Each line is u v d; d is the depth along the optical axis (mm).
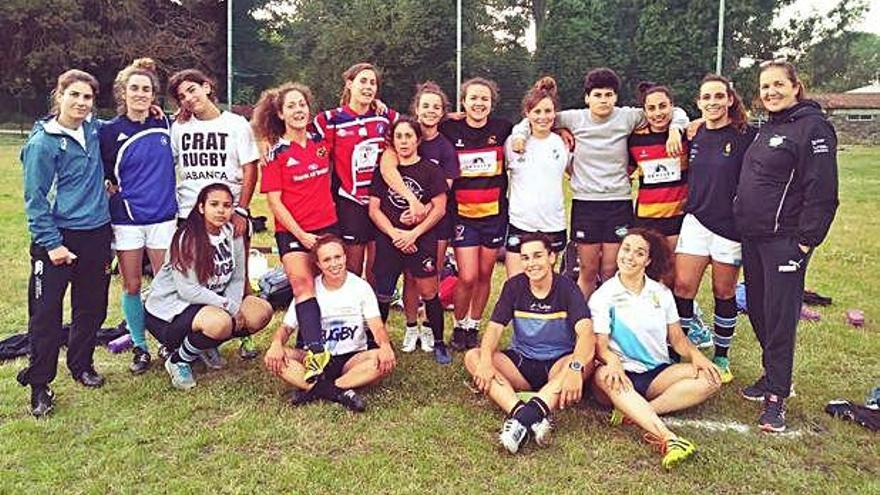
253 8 28141
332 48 23750
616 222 5023
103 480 3338
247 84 27203
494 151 4895
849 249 8961
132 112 4477
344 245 4812
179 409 4086
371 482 3363
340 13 24297
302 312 4266
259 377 4586
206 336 4289
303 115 4531
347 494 3270
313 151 4633
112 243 4570
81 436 3762
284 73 26531
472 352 4273
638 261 4039
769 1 21344
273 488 3303
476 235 4980
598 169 4973
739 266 4504
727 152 4391
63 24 31531
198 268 4371
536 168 4832
